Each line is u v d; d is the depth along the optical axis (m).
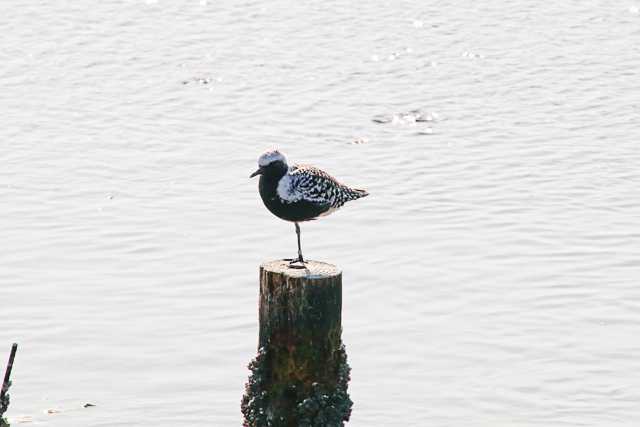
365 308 18.34
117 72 33.94
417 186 24.31
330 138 27.86
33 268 19.92
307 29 39.22
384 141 27.61
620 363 16.42
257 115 29.80
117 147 26.97
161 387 15.72
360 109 30.39
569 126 28.84
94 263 20.17
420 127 28.83
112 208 22.92
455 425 14.69
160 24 39.56
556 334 17.36
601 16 41.00
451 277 19.53
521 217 22.48
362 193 14.42
